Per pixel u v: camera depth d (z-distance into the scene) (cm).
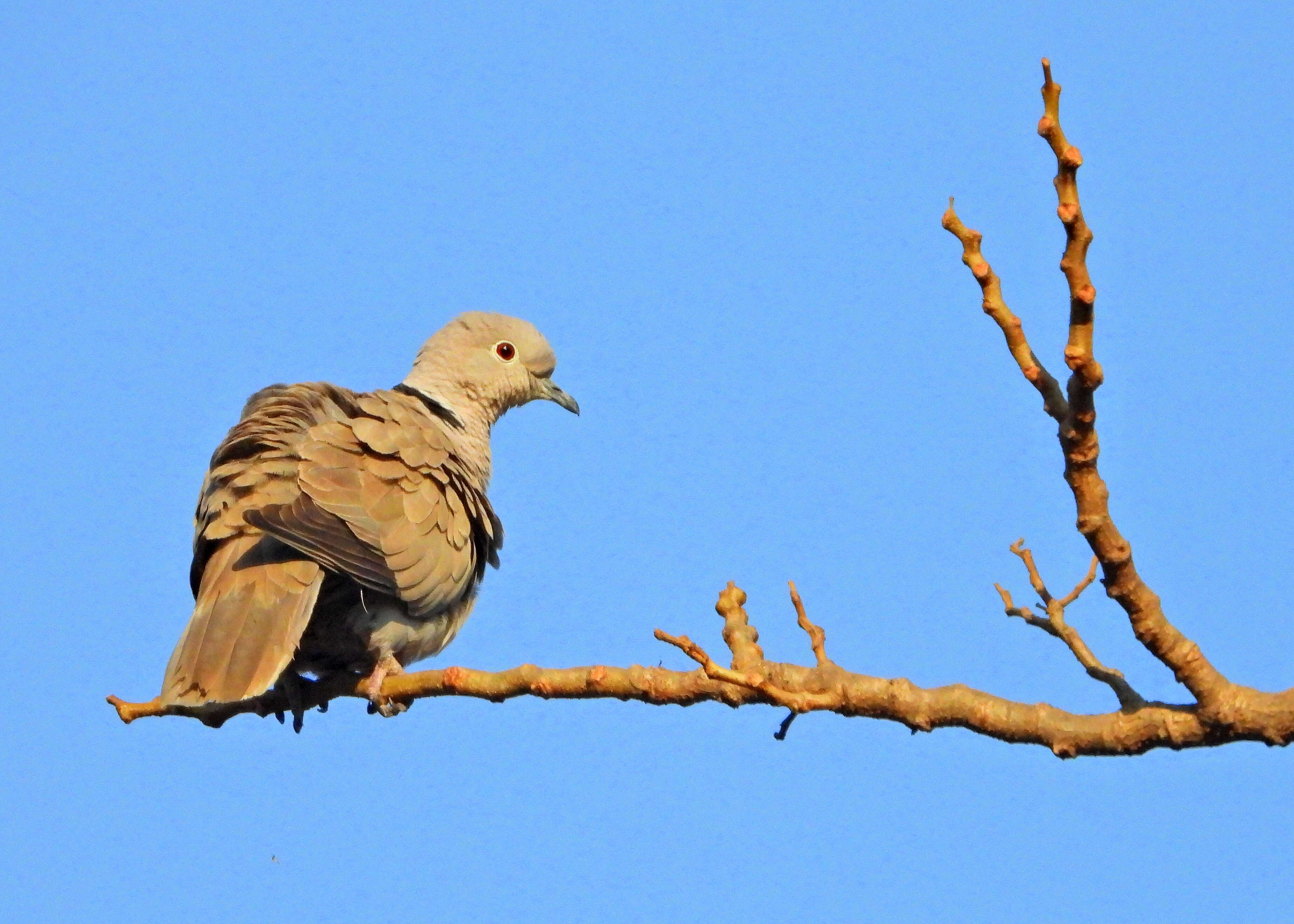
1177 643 753
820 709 823
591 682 884
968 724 809
